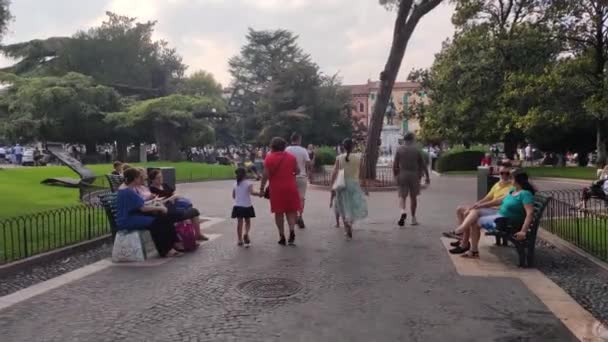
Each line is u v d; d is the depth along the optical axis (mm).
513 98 27359
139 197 7426
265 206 13703
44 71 54844
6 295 5652
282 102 66625
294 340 4266
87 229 9281
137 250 7133
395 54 20000
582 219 9648
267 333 4426
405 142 10375
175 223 7832
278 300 5363
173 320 4777
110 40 59125
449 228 10023
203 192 18562
